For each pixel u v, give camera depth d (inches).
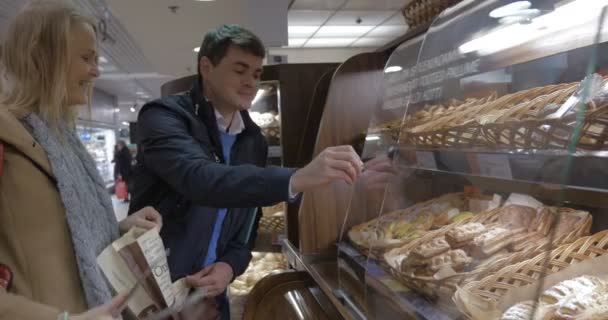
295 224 90.0
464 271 37.6
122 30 227.6
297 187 42.8
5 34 40.4
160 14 160.7
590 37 37.0
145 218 54.6
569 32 39.5
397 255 45.5
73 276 39.1
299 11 237.8
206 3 148.5
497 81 47.3
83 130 438.9
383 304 45.2
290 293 72.0
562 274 32.2
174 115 56.4
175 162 49.3
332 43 325.1
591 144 31.3
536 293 30.9
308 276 74.7
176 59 264.7
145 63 322.7
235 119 68.0
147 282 45.0
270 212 112.3
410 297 41.8
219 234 68.7
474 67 49.8
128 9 153.1
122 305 34.6
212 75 60.9
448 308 37.1
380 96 65.4
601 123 30.6
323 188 71.6
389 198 52.9
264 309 70.4
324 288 59.2
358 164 42.4
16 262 35.8
